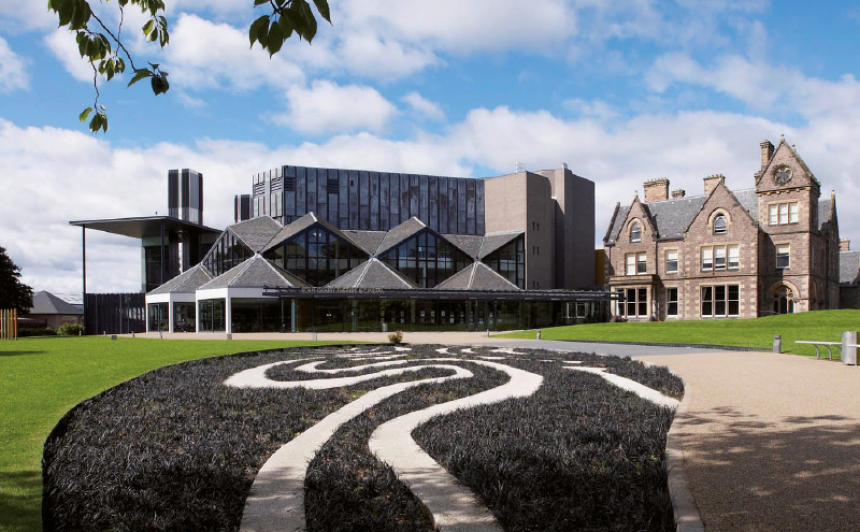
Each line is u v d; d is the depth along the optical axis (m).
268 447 7.96
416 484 6.15
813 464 6.43
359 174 63.34
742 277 45.84
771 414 9.15
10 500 5.60
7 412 9.84
